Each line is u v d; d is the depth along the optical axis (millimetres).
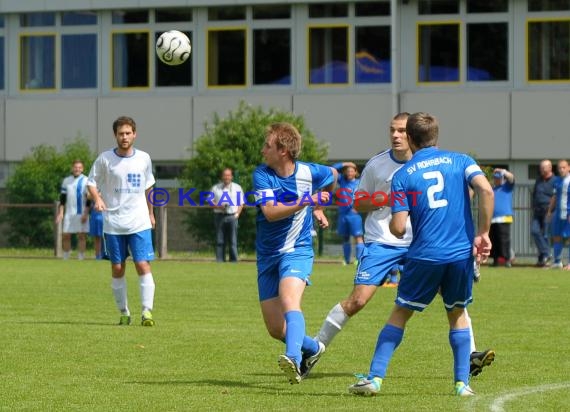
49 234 85875
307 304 45750
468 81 96375
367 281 27562
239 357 30203
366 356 30547
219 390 24672
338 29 98438
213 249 83062
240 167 84250
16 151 103250
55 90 103625
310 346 26438
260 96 99062
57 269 68125
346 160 97875
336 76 98625
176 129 100562
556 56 94812
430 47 96938
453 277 22953
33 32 103812
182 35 41812
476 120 95438
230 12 100188
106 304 45844
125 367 28312
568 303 46438
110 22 102312
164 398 23516
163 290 52938
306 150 86750
